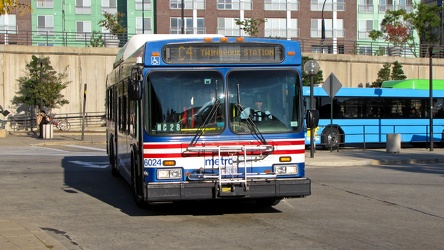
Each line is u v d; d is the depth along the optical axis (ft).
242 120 33.47
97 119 150.30
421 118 103.96
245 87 33.78
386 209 38.40
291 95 34.17
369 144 113.39
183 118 33.14
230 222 33.60
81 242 28.55
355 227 32.14
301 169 33.86
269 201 38.93
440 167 67.97
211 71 33.63
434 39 199.72
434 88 107.65
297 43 34.42
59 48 147.13
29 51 144.56
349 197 43.73
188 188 32.22
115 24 181.98
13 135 127.75
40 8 202.08
